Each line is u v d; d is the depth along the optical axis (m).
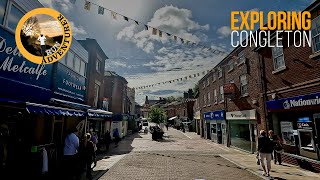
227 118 18.55
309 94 8.71
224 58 19.22
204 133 26.70
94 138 10.34
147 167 9.74
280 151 10.35
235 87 17.09
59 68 9.75
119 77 26.92
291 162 10.09
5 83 6.30
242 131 16.17
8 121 6.43
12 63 6.80
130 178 7.79
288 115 10.51
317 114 8.61
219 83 21.05
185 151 15.48
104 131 20.47
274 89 11.34
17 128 6.81
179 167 9.82
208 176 8.20
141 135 32.16
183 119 49.12
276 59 11.38
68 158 7.47
